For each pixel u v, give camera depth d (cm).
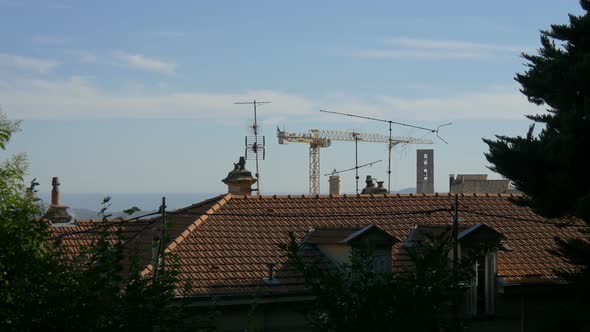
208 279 2472
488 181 5291
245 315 2444
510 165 2917
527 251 3064
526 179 2917
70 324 1126
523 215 3316
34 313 1144
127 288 1173
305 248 2758
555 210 2917
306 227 2902
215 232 2736
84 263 1215
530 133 2967
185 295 1248
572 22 3030
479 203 3347
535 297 2931
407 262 2783
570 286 2919
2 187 1591
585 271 2850
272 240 2769
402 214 3088
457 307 1329
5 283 1252
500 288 2828
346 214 3062
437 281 1308
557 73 2930
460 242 2789
